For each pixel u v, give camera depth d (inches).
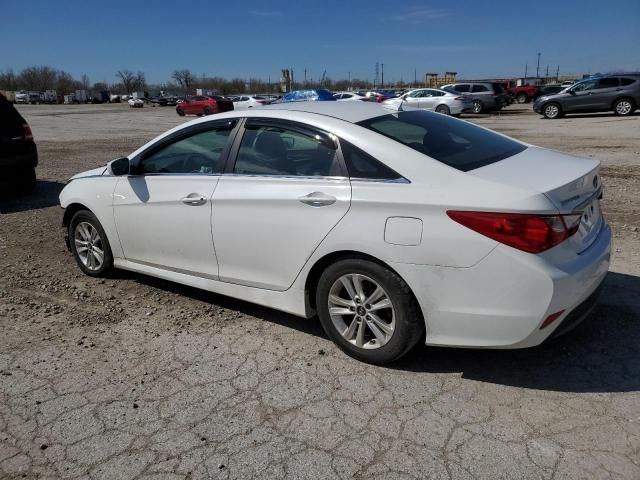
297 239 133.9
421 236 115.7
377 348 128.7
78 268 209.0
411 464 98.1
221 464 99.7
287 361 135.0
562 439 103.2
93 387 125.8
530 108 1386.6
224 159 152.3
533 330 110.5
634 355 131.7
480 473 95.3
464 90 1144.2
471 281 112.5
